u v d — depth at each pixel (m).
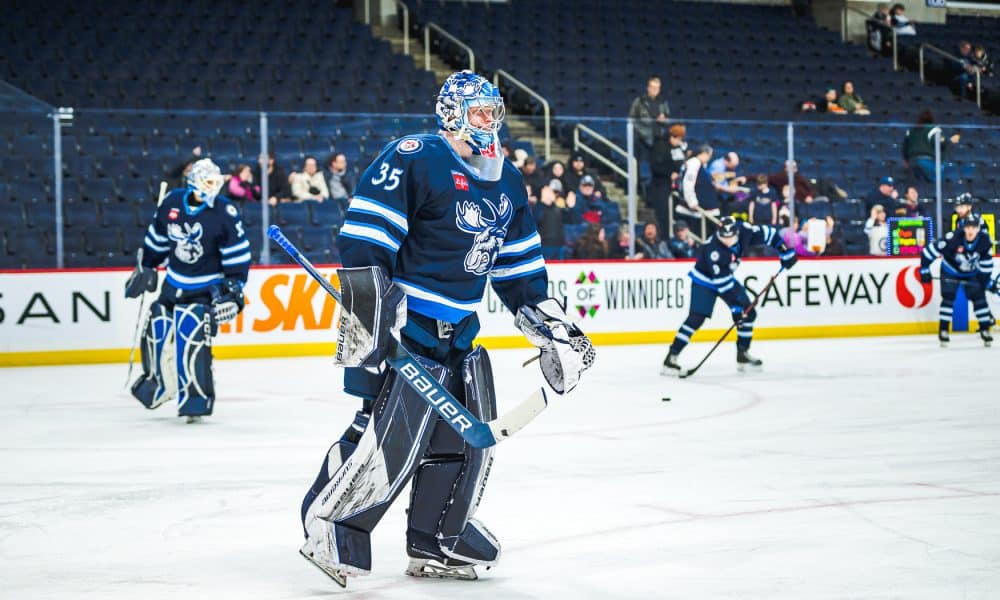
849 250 18.19
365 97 20.05
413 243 3.94
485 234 3.97
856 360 13.70
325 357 15.12
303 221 15.71
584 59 22.97
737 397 10.09
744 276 17.19
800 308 17.53
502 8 24.05
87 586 4.07
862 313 17.91
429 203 3.88
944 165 18.48
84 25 20.05
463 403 4.05
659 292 16.86
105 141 15.99
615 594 3.87
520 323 4.14
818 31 26.06
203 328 8.73
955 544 4.52
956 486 5.82
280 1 22.00
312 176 15.77
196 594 3.95
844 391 10.44
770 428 8.11
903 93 24.41
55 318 14.50
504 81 21.50
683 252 17.00
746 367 12.90
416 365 3.74
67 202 15.59
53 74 18.88
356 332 3.64
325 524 3.90
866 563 4.22
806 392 10.41
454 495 4.05
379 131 16.61
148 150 16.09
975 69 24.75
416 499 4.09
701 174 16.69
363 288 3.63
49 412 9.62
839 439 7.54
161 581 4.13
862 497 5.54
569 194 16.39
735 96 23.00
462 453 4.04
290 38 21.30
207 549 4.66
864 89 24.14
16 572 4.29
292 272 15.28
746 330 12.34
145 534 4.96
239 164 15.74
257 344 15.10
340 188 15.93
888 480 6.01
